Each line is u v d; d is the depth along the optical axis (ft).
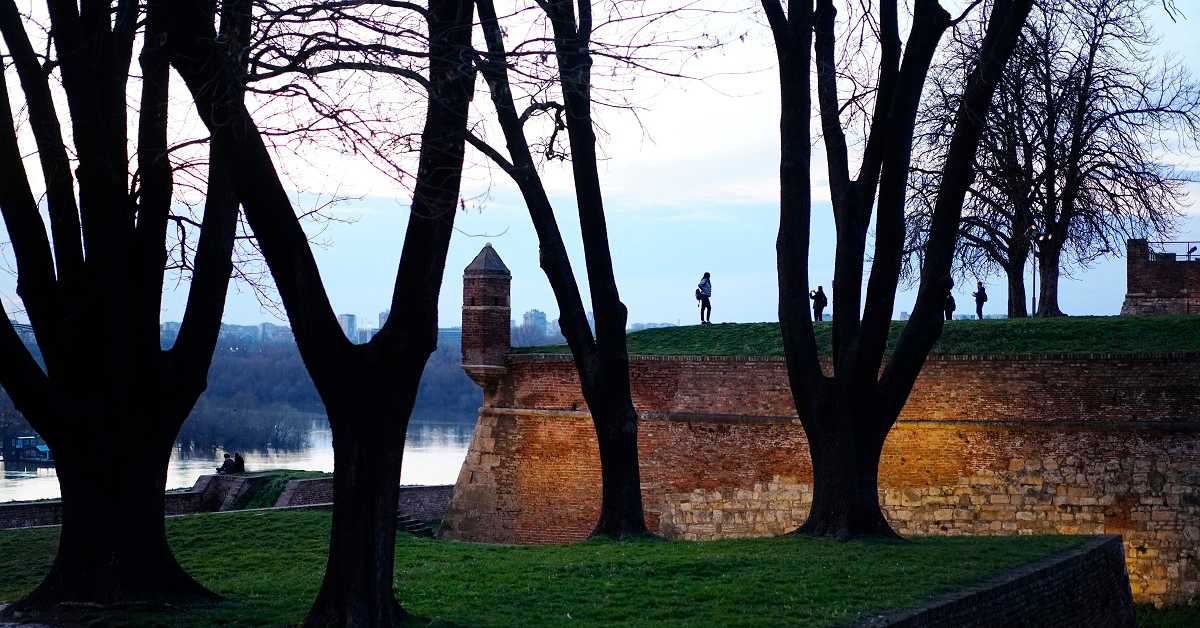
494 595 51.06
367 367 41.96
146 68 49.98
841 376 71.82
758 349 101.76
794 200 72.59
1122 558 70.59
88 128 48.21
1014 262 131.03
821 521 71.87
